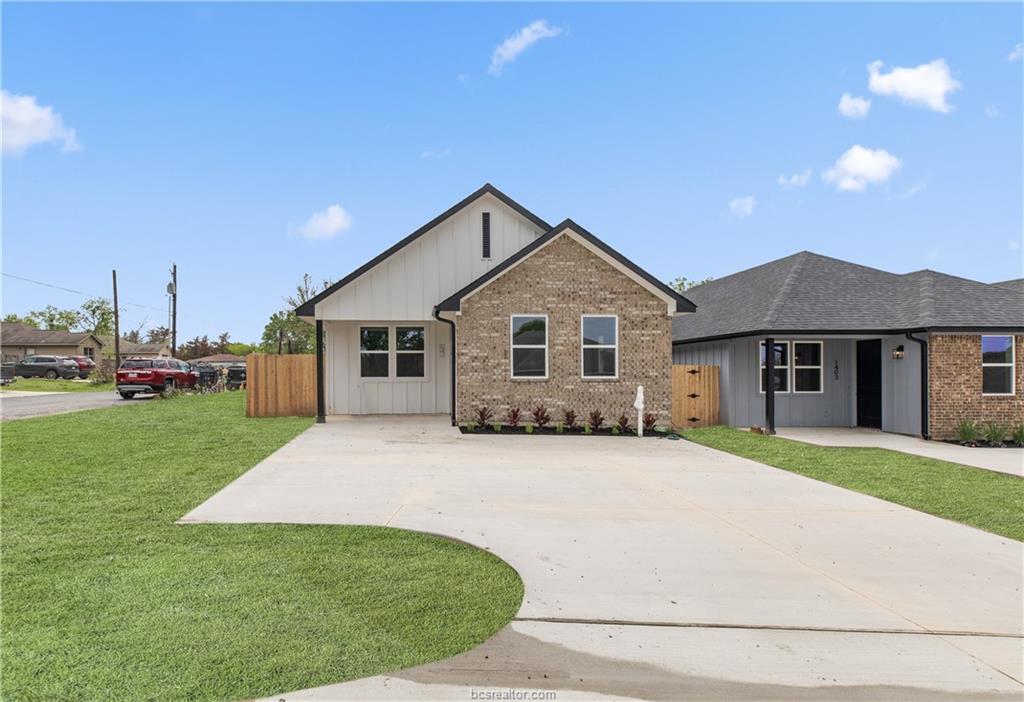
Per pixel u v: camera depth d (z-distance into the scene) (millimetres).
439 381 18000
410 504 7164
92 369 47906
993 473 9773
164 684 3201
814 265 18047
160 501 7098
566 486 8320
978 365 14219
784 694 3221
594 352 15008
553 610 4230
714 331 17453
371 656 3555
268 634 3803
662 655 3623
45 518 6312
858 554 5535
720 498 7715
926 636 3926
